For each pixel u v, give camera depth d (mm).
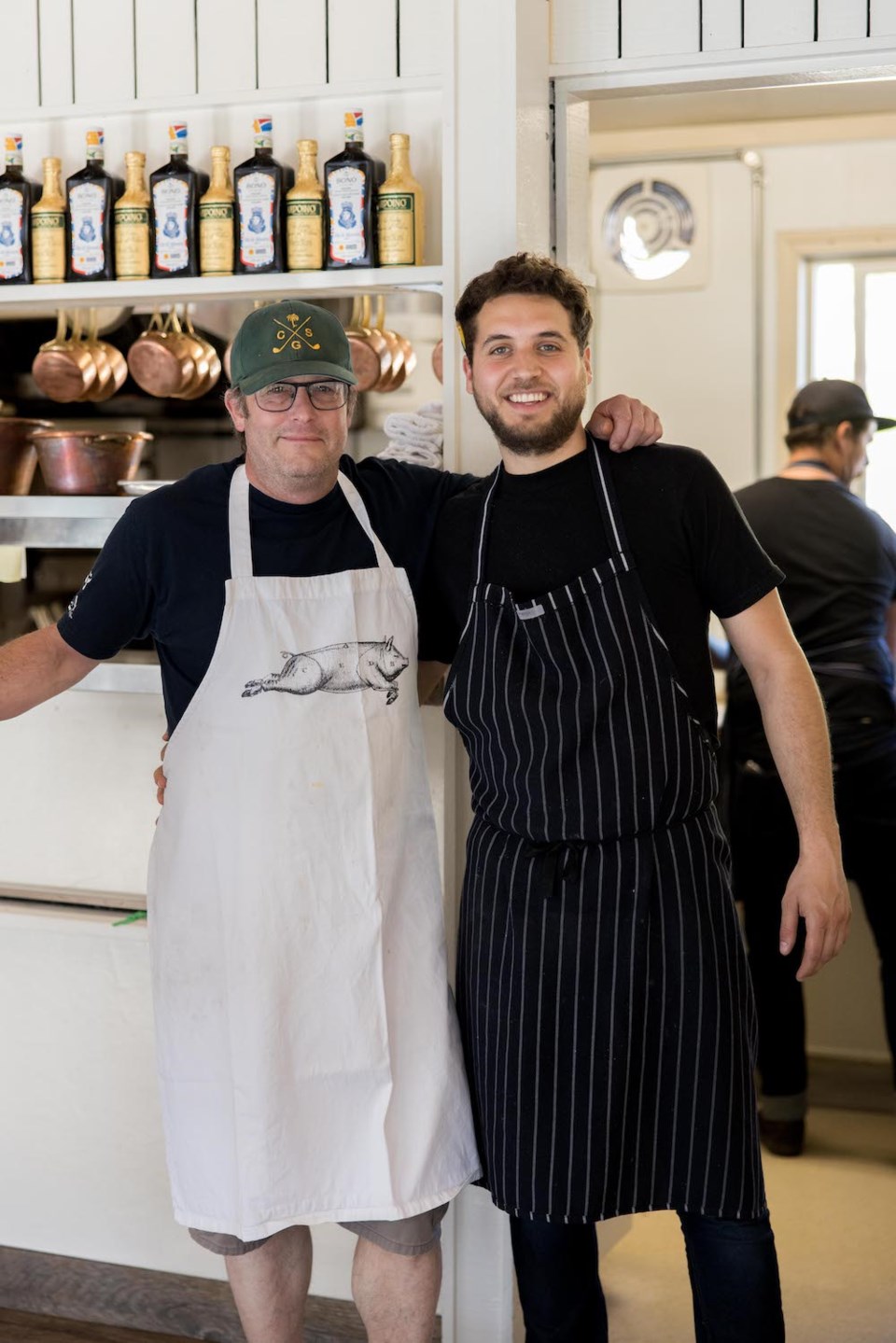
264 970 1968
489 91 2309
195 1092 2045
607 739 1883
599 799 1882
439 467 2396
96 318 2875
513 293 1913
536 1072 1916
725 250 4180
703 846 1917
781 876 3209
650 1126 1913
